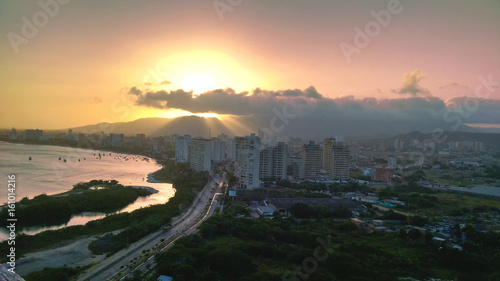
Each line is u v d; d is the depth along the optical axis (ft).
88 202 575.79
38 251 343.67
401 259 325.42
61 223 483.10
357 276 284.20
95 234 412.16
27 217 467.11
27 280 256.11
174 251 314.96
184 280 257.75
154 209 525.34
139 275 270.67
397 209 599.98
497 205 644.27
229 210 507.30
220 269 289.74
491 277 287.28
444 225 483.92
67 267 287.28
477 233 402.31
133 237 389.19
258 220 444.96
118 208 601.62
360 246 353.72
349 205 577.02
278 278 272.92
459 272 305.94
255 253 328.08
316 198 618.03
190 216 527.40
